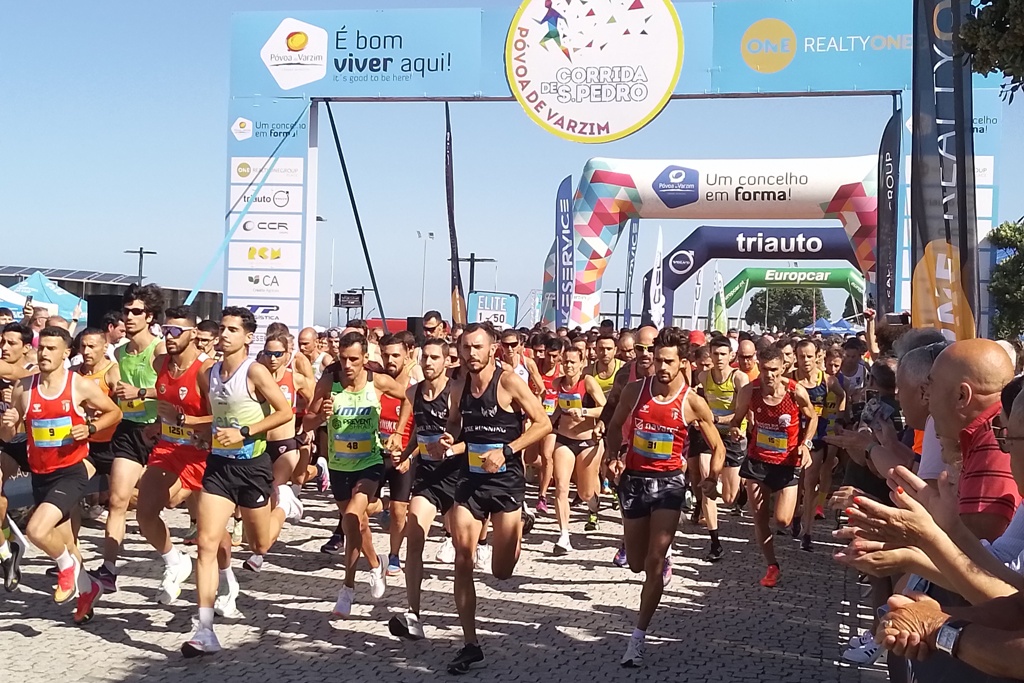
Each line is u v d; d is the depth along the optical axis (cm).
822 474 1002
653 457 588
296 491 1084
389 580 735
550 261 2389
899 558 234
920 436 516
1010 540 275
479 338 543
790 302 8775
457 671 526
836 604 703
